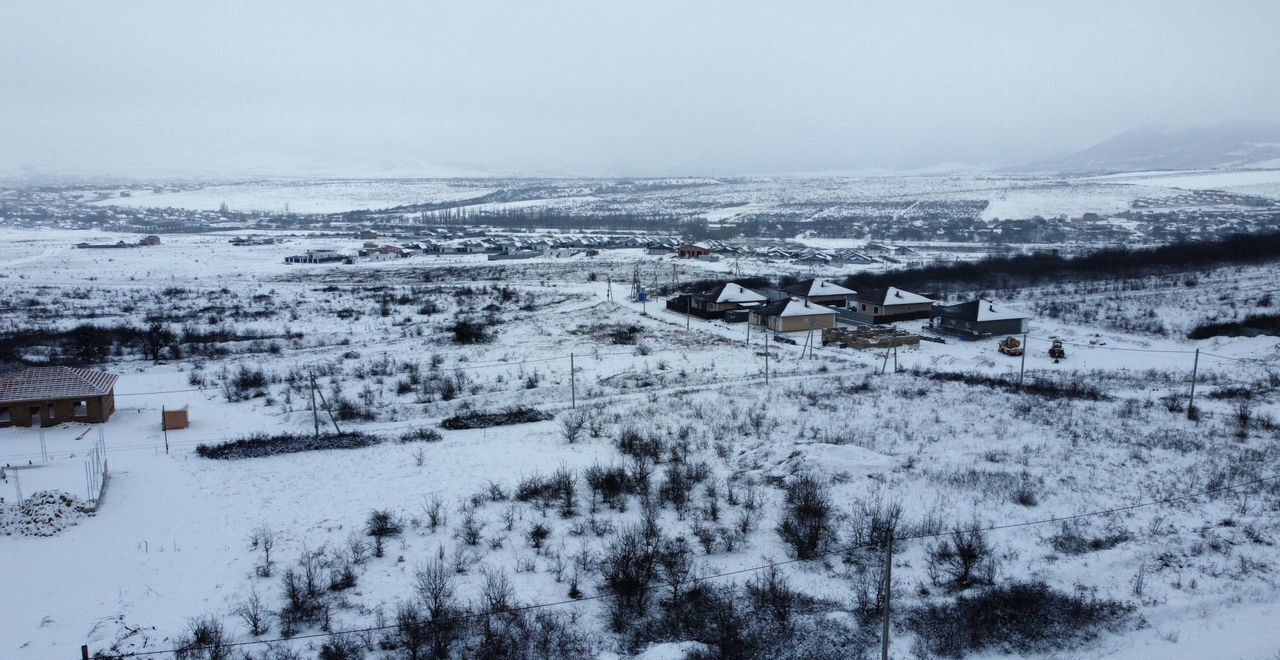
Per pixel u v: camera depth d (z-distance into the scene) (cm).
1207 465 2992
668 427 3759
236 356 5628
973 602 2003
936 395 4316
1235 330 6275
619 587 2083
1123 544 2319
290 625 1955
